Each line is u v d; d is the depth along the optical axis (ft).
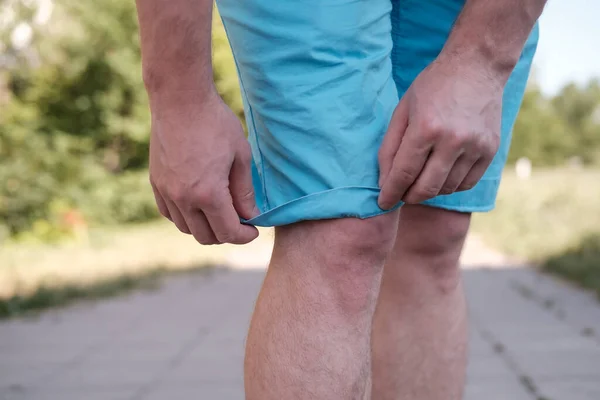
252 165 3.37
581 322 11.86
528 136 105.60
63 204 31.42
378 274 3.19
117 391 8.47
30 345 11.16
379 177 3.07
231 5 3.21
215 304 14.84
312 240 3.10
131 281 17.72
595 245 20.25
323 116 3.04
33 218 29.37
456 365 4.49
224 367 9.52
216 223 2.97
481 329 11.45
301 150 3.08
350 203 3.01
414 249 4.28
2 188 28.50
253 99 3.21
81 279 18.13
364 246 3.07
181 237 30.53
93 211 34.68
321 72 3.06
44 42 37.55
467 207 4.22
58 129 38.47
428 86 2.98
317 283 3.09
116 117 39.06
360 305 3.11
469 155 2.94
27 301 14.61
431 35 3.92
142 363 9.84
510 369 8.99
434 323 4.40
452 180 3.00
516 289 15.56
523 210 32.32
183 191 2.93
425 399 4.43
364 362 3.13
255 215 3.14
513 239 24.45
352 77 3.05
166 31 2.80
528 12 3.03
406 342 4.37
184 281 18.54
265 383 3.10
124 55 38.27
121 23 39.01
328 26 3.03
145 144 40.57
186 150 2.89
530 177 66.64
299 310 3.09
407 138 2.92
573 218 27.50
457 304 4.52
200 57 2.84
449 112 2.88
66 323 13.00
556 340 10.57
